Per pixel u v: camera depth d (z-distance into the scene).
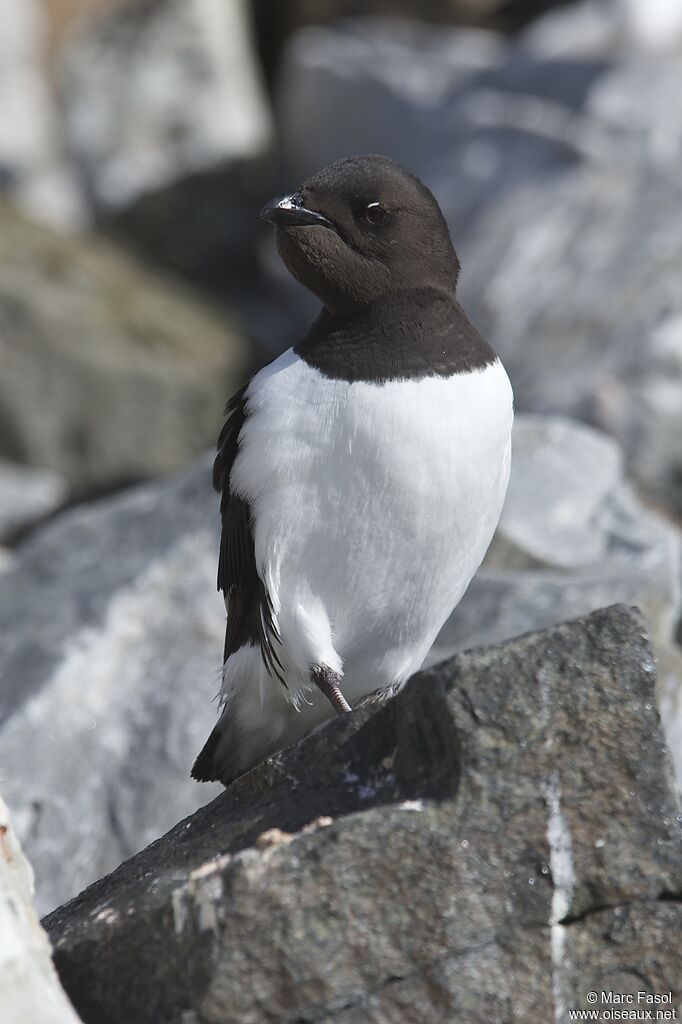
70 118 29.16
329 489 7.94
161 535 12.98
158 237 27.39
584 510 13.23
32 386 20.41
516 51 23.89
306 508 7.99
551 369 16.86
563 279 17.83
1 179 27.41
